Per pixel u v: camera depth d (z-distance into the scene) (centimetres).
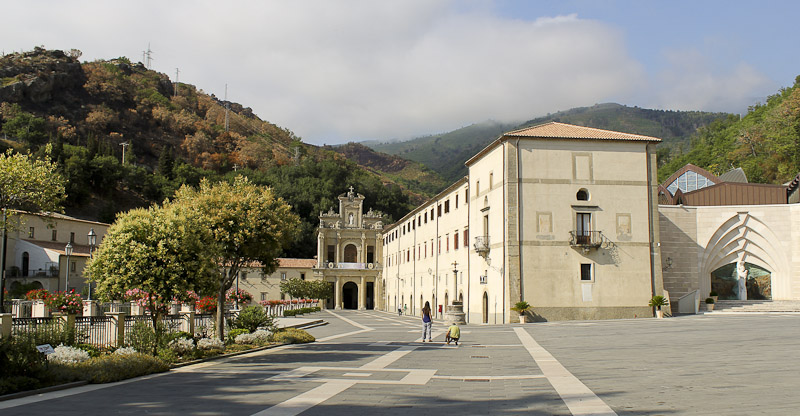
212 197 3114
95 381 1748
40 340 1892
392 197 16912
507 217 5016
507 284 4953
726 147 11931
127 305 3622
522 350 2636
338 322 6159
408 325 5400
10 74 17525
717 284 5750
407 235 9356
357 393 1484
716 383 1519
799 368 1753
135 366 1917
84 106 18700
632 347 2583
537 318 4928
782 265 5525
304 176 16462
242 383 1694
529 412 1208
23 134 14375
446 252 6981
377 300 11881
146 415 1204
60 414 1227
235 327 3400
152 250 2472
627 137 5206
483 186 5666
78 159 12525
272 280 11369
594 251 5069
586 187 5134
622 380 1634
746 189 6131
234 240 3003
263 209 3181
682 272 5631
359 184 16450
